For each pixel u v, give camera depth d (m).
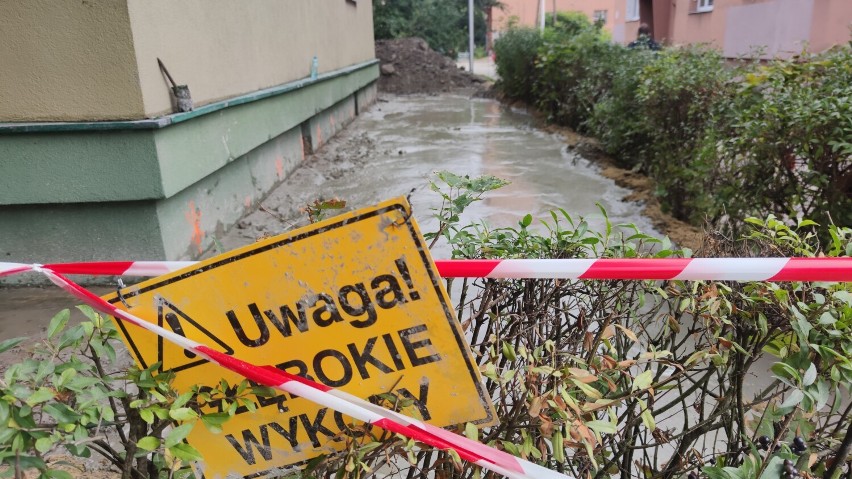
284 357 1.38
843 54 4.51
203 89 4.89
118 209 4.17
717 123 5.12
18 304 3.92
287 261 1.32
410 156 9.00
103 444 1.30
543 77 12.56
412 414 1.39
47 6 3.75
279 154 7.23
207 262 1.32
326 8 9.67
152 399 1.33
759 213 4.21
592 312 1.66
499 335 1.59
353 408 1.27
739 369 1.65
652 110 6.19
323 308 1.35
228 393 1.39
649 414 1.43
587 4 37.06
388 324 1.35
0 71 3.84
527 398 1.37
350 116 12.79
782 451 1.43
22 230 4.15
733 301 1.63
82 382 1.14
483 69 30.50
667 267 1.36
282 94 6.93
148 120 3.96
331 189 7.07
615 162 7.91
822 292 1.63
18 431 1.05
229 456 1.43
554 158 8.66
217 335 1.38
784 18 10.64
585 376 1.33
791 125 3.82
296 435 1.41
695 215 5.13
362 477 1.38
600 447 1.60
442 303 1.33
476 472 1.32
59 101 3.91
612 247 1.79
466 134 11.12
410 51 22.44
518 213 5.88
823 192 3.93
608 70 9.73
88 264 1.53
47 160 3.96
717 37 12.90
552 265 1.41
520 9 37.03
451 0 32.72
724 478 1.36
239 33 5.70
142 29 3.94
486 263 1.44
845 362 1.36
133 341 1.38
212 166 4.96
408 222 1.28
